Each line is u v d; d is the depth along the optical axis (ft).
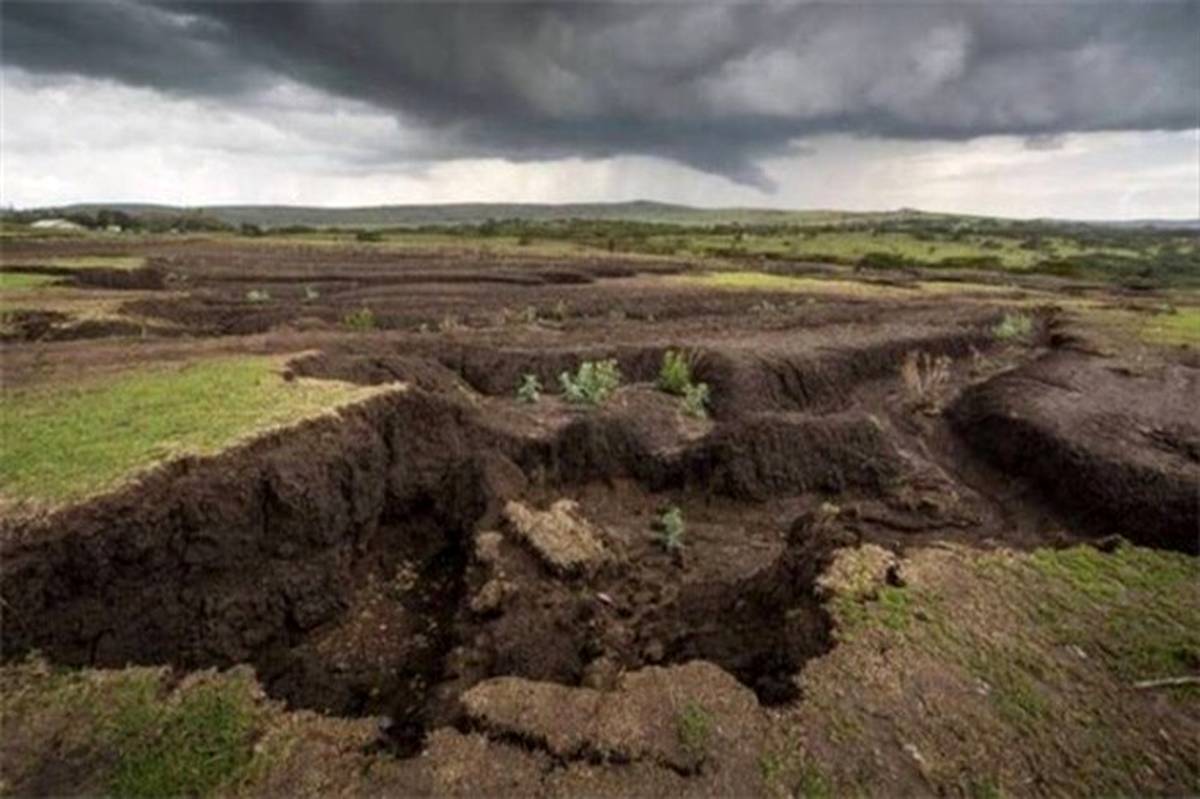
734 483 48.32
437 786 23.15
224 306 86.79
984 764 24.89
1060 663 29.50
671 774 23.85
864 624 30.60
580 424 50.47
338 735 25.29
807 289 126.82
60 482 30.94
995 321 96.22
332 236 285.02
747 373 63.05
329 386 45.55
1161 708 27.66
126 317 72.95
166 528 30.71
